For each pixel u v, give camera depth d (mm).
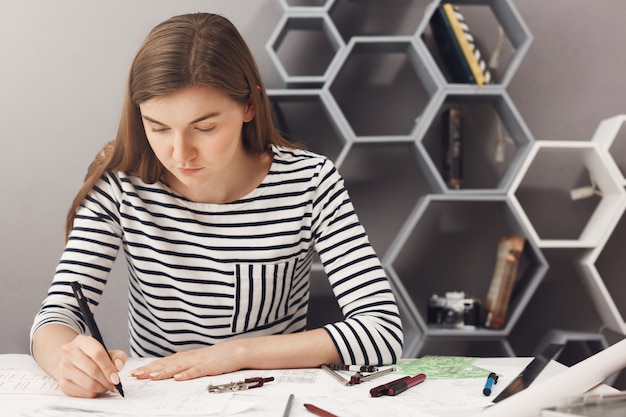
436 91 2145
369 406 807
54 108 2229
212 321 1237
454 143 2188
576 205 2342
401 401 831
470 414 775
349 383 924
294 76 2256
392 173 2307
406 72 2303
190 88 981
